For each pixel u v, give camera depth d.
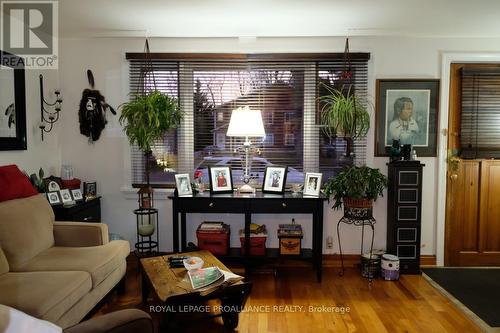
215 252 3.33
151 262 2.58
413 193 3.36
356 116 3.24
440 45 3.52
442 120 3.55
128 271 3.47
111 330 1.26
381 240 3.63
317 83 3.57
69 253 2.57
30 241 2.45
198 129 3.64
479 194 3.65
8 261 2.26
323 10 2.84
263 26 3.24
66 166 3.50
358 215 3.22
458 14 2.94
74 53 3.58
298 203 3.20
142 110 3.12
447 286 3.15
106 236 2.83
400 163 3.33
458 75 3.59
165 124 3.20
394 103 3.55
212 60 3.54
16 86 2.99
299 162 3.64
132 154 3.67
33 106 3.25
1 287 1.97
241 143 3.63
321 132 3.61
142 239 3.55
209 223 3.45
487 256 3.68
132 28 3.30
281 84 3.60
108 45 3.57
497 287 3.13
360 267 3.55
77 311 2.12
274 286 3.16
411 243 3.40
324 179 3.63
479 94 3.58
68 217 3.00
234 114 3.28
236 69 3.59
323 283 3.23
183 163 3.67
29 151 3.19
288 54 3.50
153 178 3.70
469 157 3.61
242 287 2.24
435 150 3.58
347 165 3.59
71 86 3.61
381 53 3.53
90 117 3.59
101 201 3.68
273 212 3.21
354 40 3.53
